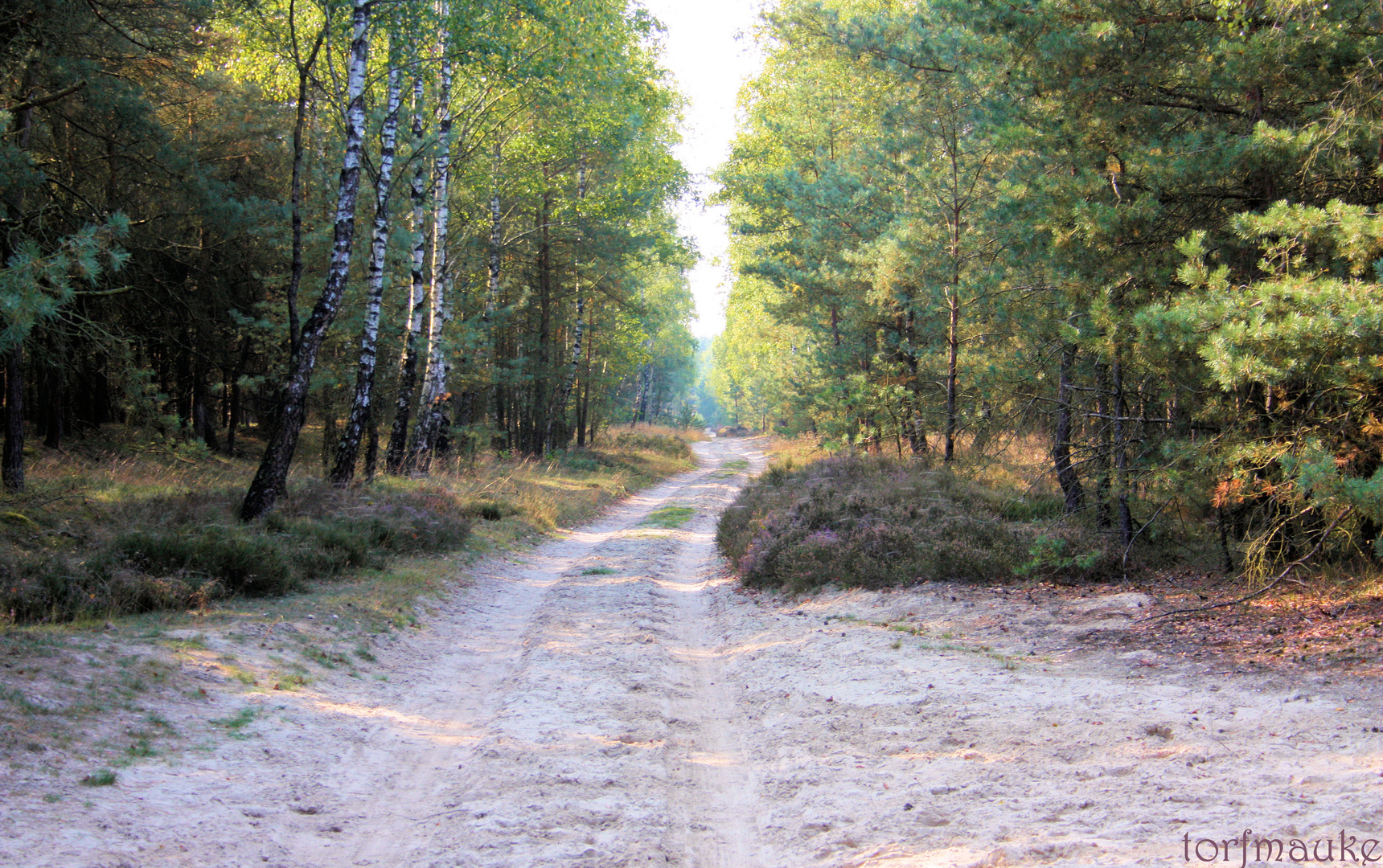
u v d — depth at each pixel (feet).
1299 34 28.45
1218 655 23.20
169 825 14.49
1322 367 24.52
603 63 75.51
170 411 89.45
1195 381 32.32
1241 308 23.53
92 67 50.88
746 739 21.85
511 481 79.46
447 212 81.82
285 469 44.75
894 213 68.28
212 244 74.74
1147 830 13.62
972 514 44.04
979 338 56.54
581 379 135.64
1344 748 15.80
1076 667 24.02
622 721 22.48
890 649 27.86
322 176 71.00
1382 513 20.48
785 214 88.53
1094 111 34.17
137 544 31.27
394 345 75.66
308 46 65.10
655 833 15.75
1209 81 32.45
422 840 15.60
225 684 22.18
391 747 20.58
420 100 68.39
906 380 68.49
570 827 15.88
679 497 93.25
